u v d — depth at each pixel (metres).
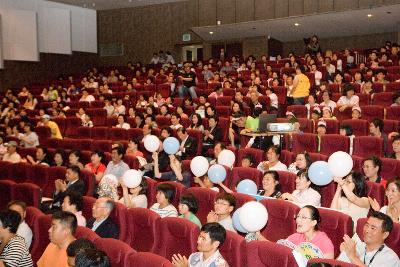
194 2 18.11
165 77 13.89
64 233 3.66
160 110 10.07
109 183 5.65
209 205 4.87
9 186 5.81
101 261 2.61
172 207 4.71
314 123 8.00
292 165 6.00
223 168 5.36
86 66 19.36
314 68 11.55
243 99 10.17
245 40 18.48
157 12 18.88
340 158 4.28
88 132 9.95
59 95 14.28
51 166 7.29
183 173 6.32
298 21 15.85
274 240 4.11
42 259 3.78
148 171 6.92
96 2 18.14
